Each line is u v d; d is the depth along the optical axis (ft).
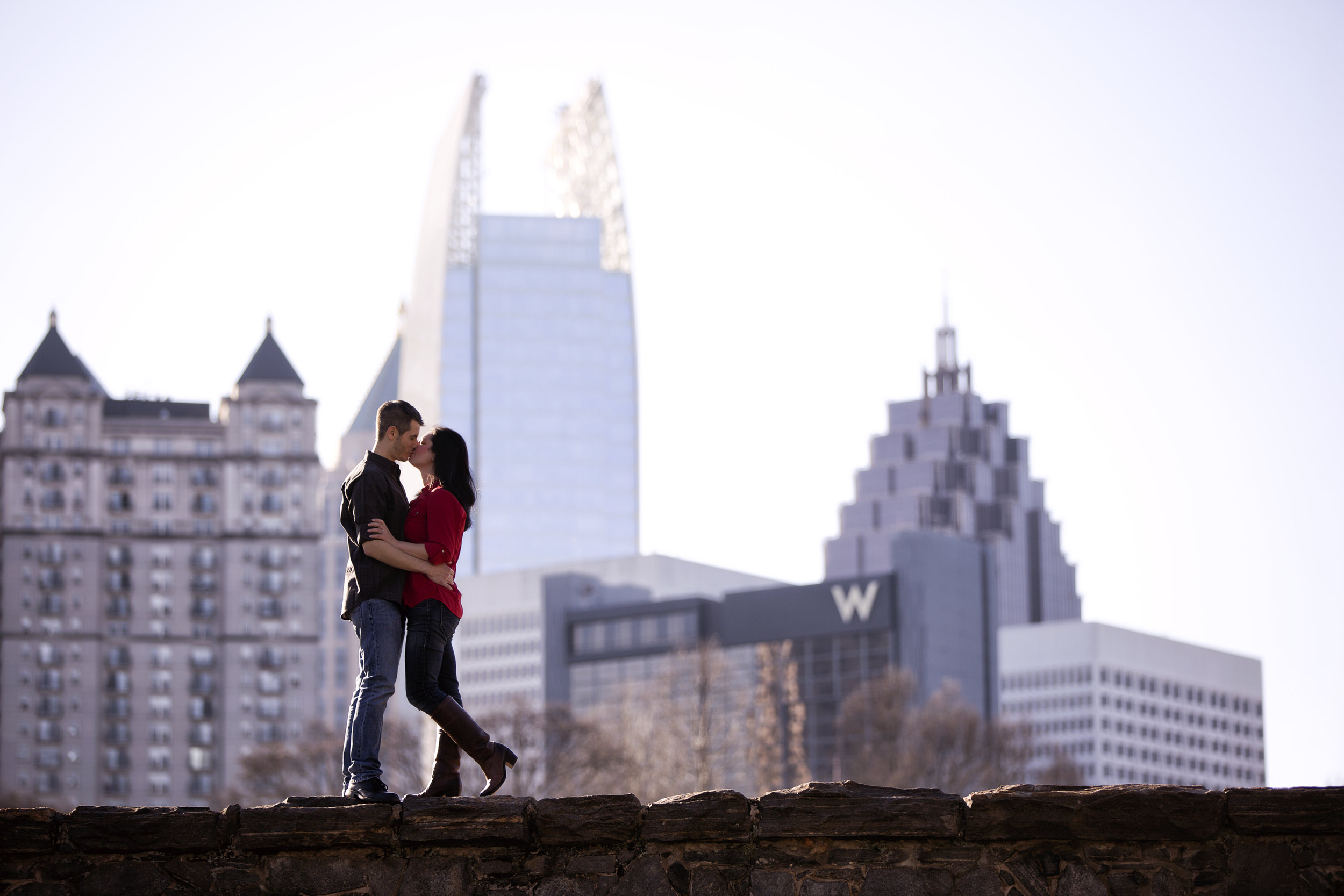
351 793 43.75
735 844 40.32
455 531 45.68
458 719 45.16
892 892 39.88
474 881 40.40
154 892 40.40
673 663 504.43
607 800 40.55
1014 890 39.75
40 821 40.45
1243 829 39.58
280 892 40.47
